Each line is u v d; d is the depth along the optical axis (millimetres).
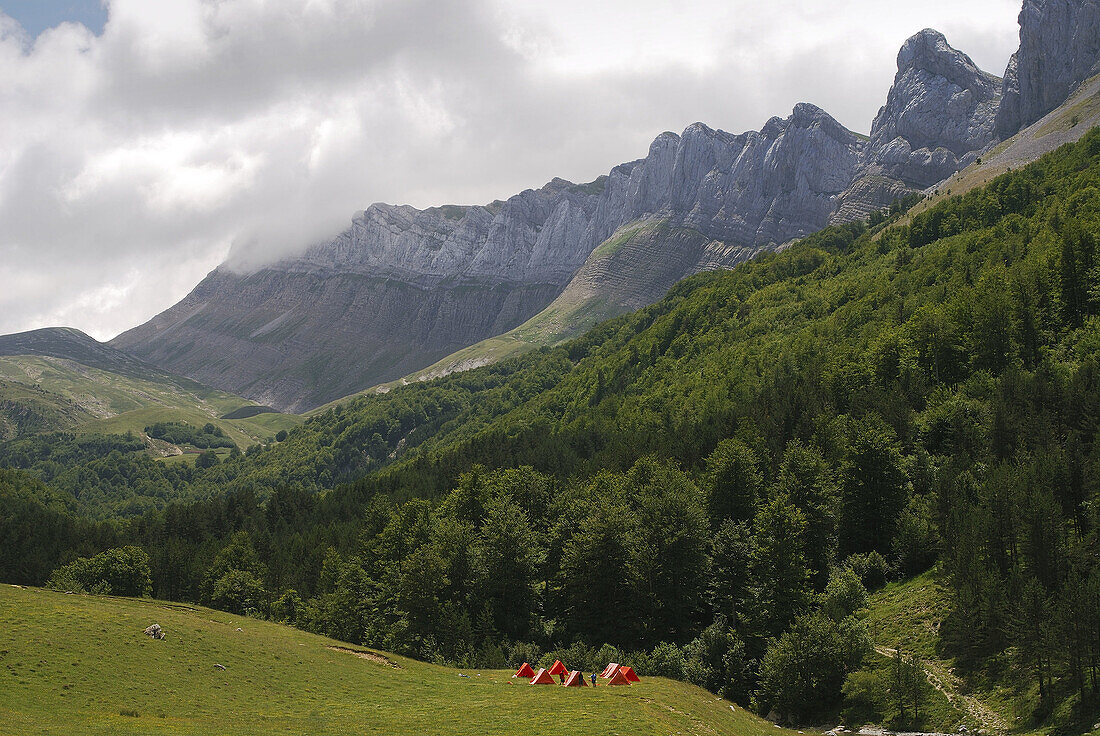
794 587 113938
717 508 145875
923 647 104625
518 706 75562
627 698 79562
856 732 92062
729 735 74375
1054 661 86000
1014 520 107688
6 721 55094
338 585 148500
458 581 131125
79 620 84438
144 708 65500
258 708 70812
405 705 76875
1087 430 128000
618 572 123438
